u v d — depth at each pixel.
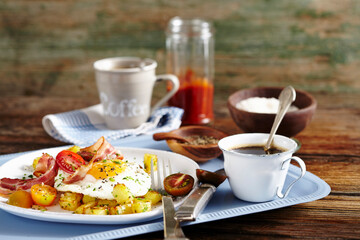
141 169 0.91
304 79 1.49
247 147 0.91
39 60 1.53
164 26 1.48
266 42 1.47
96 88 1.54
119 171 0.88
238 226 0.85
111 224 0.84
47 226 0.85
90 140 1.07
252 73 1.50
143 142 1.07
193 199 0.85
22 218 0.86
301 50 1.47
